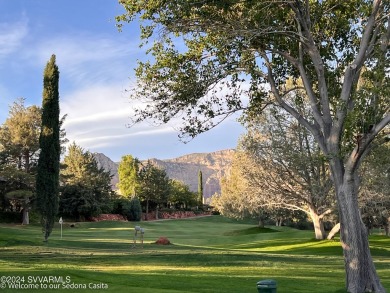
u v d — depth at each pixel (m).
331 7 16.02
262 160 38.53
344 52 17.05
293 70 17.75
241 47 15.07
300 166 36.12
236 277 16.50
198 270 18.80
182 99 16.23
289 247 37.72
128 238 44.41
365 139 13.20
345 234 13.83
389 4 14.80
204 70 16.06
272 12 14.65
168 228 69.06
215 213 119.44
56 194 31.44
